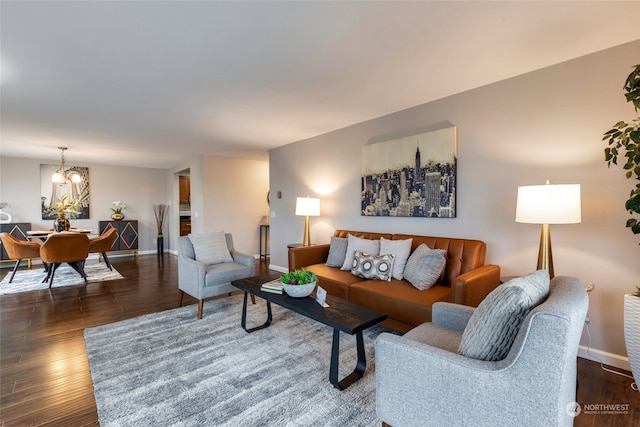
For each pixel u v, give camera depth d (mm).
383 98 2979
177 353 2309
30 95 2746
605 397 1803
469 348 1238
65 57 2088
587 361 2203
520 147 2512
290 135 4422
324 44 1977
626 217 2064
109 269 5438
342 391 1837
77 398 1789
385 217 3576
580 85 2209
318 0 1542
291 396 1790
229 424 1564
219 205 6145
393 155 3404
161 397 1780
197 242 3506
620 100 2061
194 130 4051
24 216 6008
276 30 1811
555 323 979
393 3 1574
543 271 1472
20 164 5977
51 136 4297
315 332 2691
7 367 2137
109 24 1719
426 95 2910
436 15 1682
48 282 4508
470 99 2795
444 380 1187
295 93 2811
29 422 1590
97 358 2236
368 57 2156
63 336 2637
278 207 5297
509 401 1057
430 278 2561
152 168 7539
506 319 1164
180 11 1614
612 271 2119
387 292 2482
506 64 2301
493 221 2682
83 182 6633
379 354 1372
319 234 4500
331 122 3785
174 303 3541
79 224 6574
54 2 1516
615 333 2115
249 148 5320
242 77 2455
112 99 2881
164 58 2127
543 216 1962
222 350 2355
